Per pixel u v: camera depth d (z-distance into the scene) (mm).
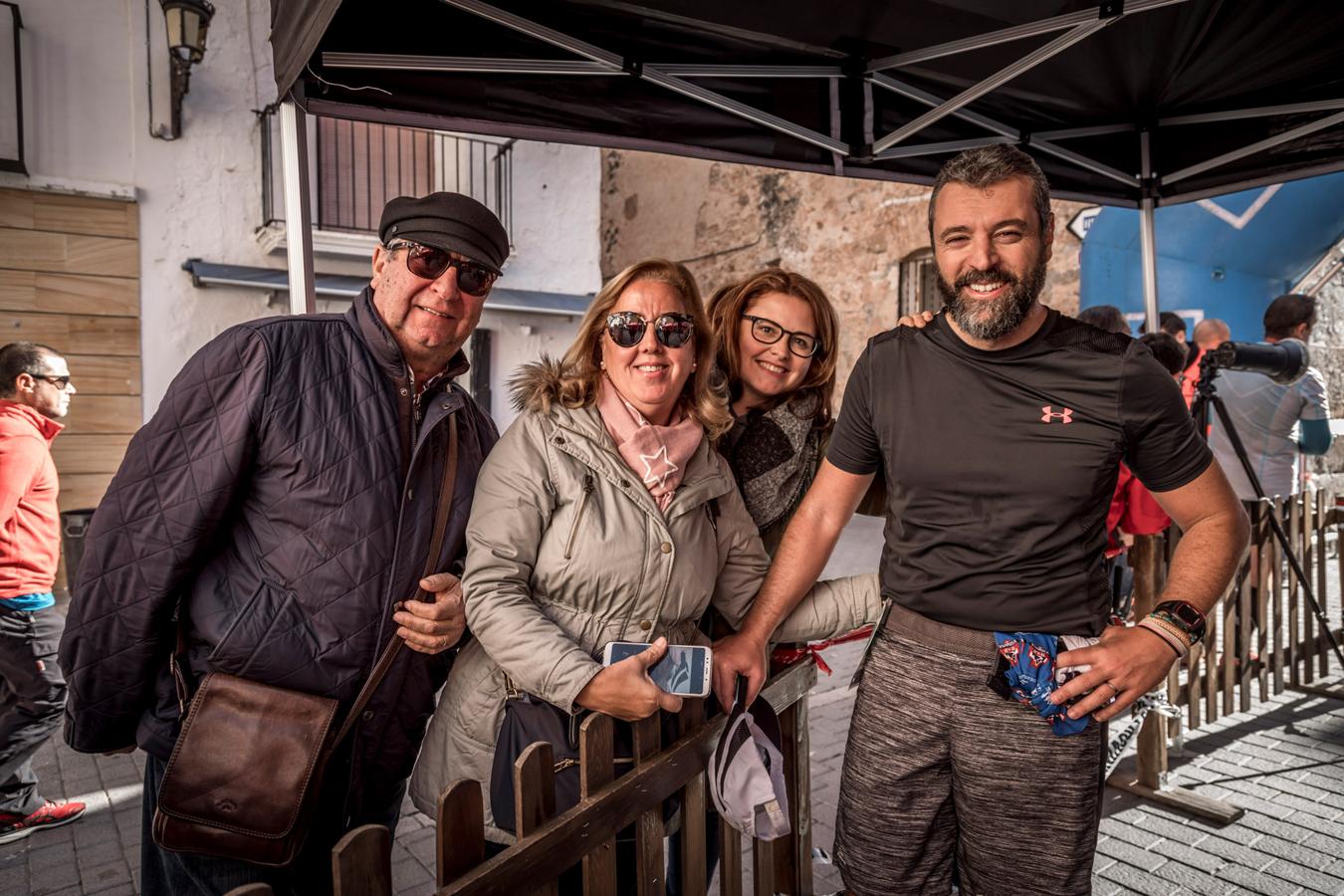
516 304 8961
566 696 1396
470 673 1659
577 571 1536
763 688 1880
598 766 1359
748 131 3117
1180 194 3818
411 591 1586
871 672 1809
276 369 1478
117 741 1549
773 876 2072
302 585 1494
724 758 1567
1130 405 1521
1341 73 3100
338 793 1606
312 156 8211
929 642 1692
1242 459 3891
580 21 2543
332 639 1509
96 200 7156
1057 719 1553
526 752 1207
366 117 2436
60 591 6676
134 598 1428
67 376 3152
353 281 8344
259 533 1502
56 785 3568
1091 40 2838
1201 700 4234
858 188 10336
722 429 1783
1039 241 1529
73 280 7109
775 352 1960
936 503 1664
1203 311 7508
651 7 2506
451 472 1670
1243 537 1628
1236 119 3469
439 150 8969
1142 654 1512
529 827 1203
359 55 2281
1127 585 3633
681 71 2797
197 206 7613
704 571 1681
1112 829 3004
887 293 10070
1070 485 1551
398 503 1580
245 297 7879
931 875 1802
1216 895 2592
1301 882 2660
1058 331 1598
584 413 1608
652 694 1383
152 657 1490
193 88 7508
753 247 11758
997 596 1607
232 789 1395
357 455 1525
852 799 1835
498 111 2635
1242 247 7281
